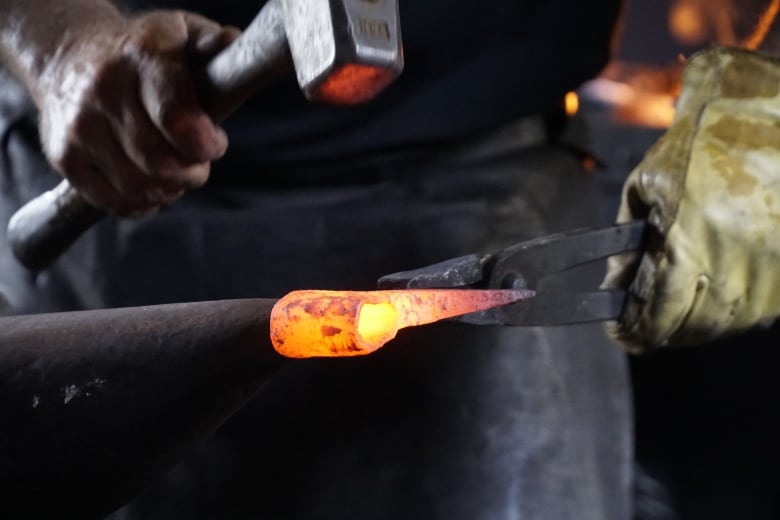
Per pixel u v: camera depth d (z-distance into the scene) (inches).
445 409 39.9
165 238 43.7
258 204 43.3
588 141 46.4
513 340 39.8
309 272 42.2
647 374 63.3
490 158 42.3
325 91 23.2
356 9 22.1
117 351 21.8
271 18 28.1
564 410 40.3
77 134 35.3
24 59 36.7
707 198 29.3
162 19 33.2
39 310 47.1
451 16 39.0
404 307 21.3
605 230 29.7
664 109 76.5
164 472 23.4
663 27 93.1
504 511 39.0
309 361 41.1
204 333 21.8
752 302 31.0
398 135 41.2
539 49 40.5
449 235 40.5
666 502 62.3
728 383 59.5
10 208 47.8
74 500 22.4
